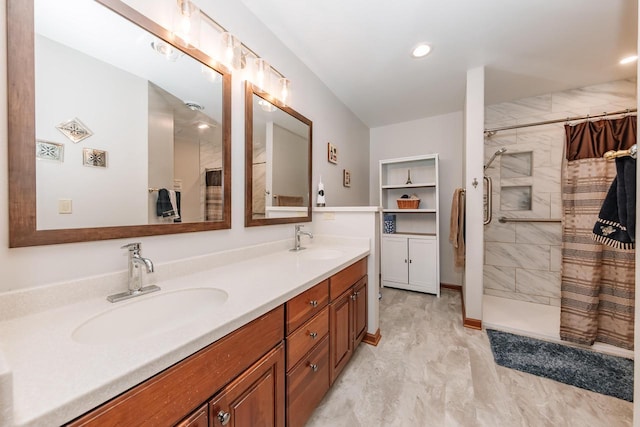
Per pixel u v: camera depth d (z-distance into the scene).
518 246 2.81
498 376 1.54
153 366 0.54
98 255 0.89
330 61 2.06
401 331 2.11
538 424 1.21
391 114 3.22
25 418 0.38
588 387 1.45
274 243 1.72
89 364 0.51
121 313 0.82
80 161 0.84
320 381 1.22
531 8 1.50
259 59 1.54
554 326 2.14
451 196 3.21
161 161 1.08
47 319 0.70
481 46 1.87
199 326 0.68
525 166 2.77
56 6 0.79
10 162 0.70
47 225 0.77
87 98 0.86
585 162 1.99
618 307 1.86
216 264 1.30
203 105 1.25
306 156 2.09
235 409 0.75
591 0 1.44
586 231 1.94
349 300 1.55
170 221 1.11
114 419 0.48
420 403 1.33
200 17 1.21
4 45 0.68
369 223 1.93
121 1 0.94
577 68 2.16
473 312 2.17
